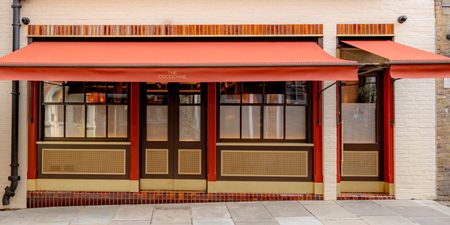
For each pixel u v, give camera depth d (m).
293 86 7.77
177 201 7.48
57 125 7.75
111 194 7.48
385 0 7.50
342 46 7.52
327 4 7.48
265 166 7.61
